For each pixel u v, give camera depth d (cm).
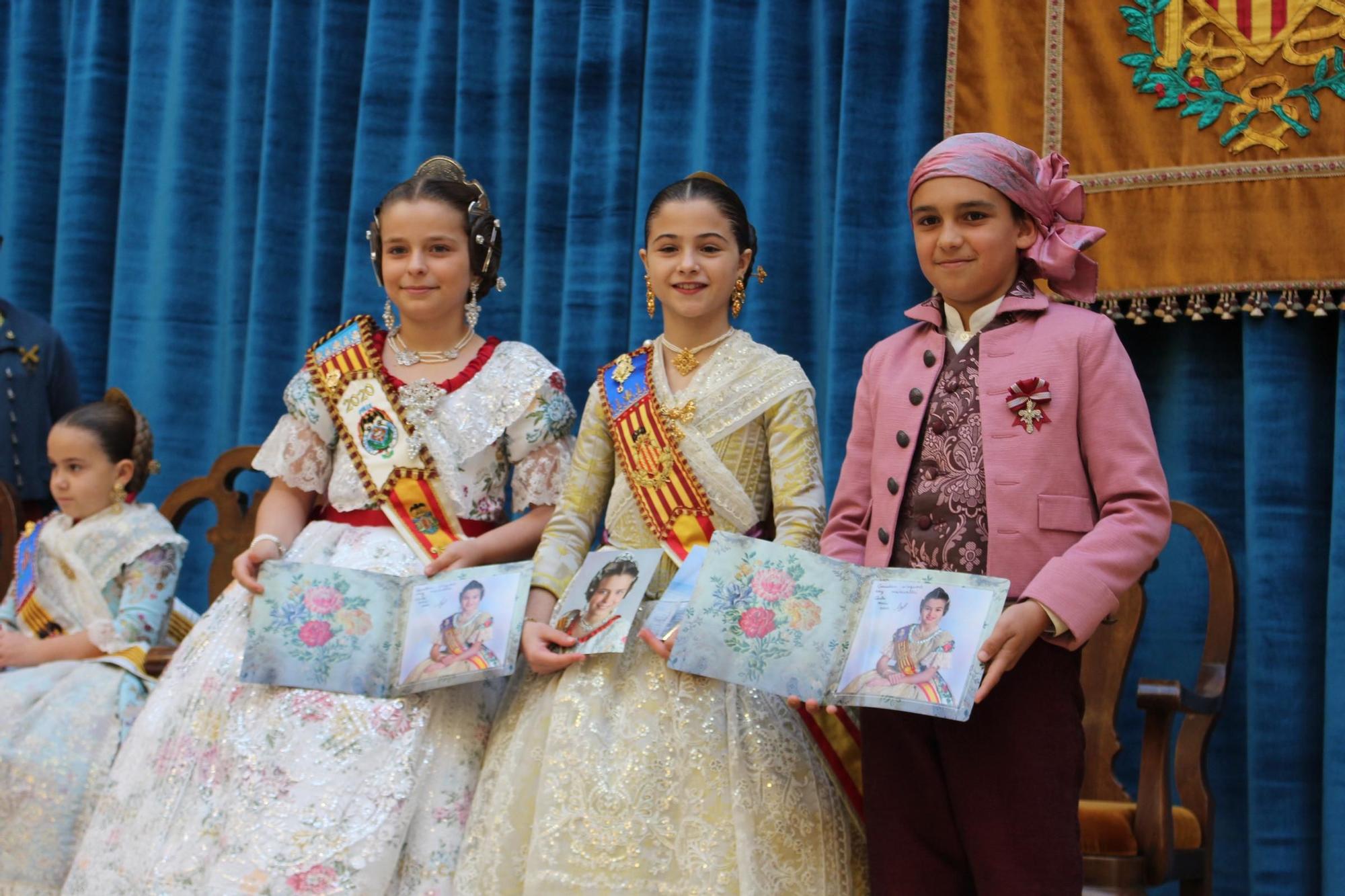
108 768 278
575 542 264
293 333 403
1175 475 325
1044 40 328
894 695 205
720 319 263
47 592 317
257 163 414
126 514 316
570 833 222
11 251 429
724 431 253
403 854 236
